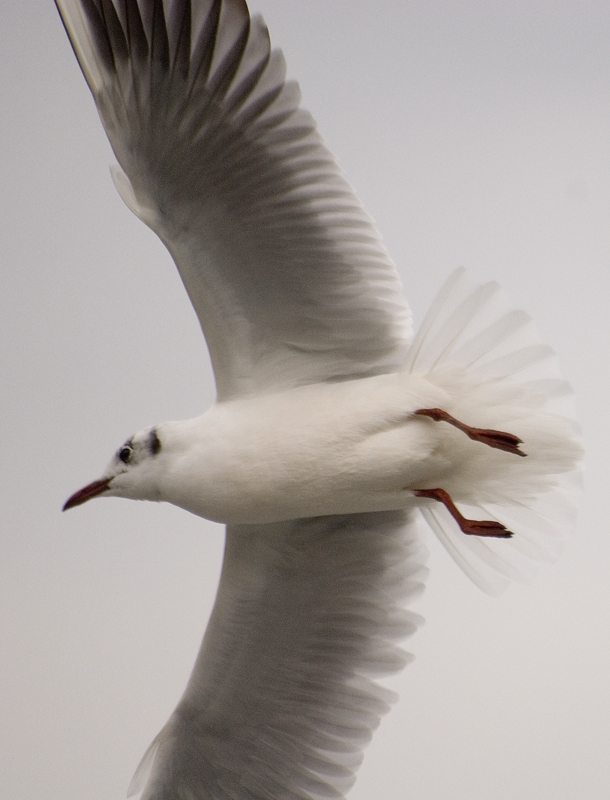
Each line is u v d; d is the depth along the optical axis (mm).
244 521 8023
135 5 7938
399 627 8133
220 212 7980
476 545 8062
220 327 8016
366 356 8031
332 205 7988
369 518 8109
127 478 8039
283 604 8133
